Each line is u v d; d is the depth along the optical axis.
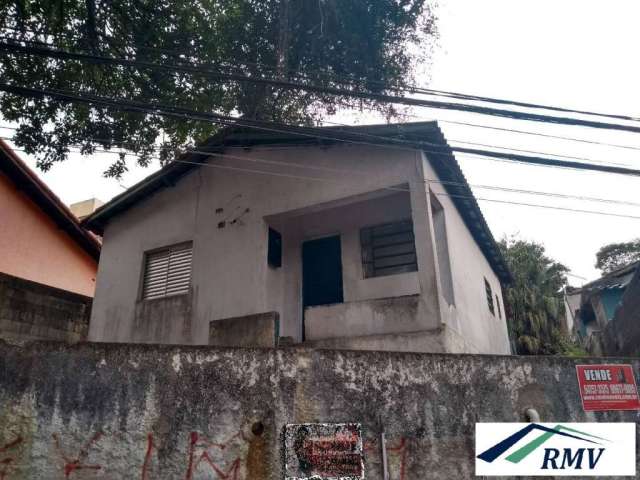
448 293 9.23
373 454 4.73
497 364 5.20
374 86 9.05
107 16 8.18
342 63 9.78
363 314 8.04
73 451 4.49
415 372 5.07
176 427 4.66
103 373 4.74
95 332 10.87
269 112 9.59
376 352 5.10
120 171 8.89
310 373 4.93
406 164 8.59
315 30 9.55
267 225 9.88
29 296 9.22
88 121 8.47
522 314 22.22
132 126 8.70
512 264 23.69
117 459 4.52
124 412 4.65
